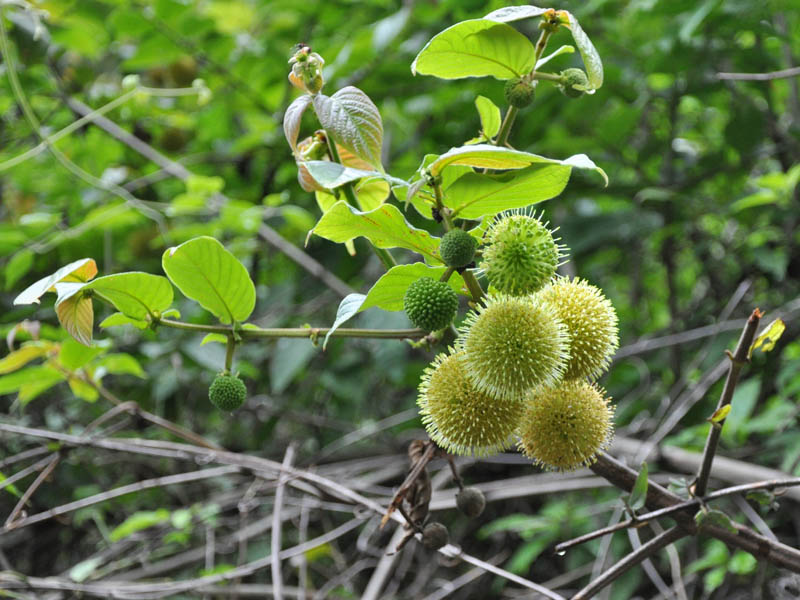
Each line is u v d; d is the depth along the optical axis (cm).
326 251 496
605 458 189
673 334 482
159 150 547
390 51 457
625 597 377
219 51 498
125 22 461
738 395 356
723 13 405
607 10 455
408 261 458
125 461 468
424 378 183
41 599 355
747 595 395
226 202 448
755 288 487
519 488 369
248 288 188
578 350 174
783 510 380
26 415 473
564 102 446
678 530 179
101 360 301
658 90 479
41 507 459
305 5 492
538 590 208
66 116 535
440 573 461
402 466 430
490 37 166
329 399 533
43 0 461
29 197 543
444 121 515
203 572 347
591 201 552
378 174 156
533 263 166
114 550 406
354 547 483
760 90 448
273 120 500
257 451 514
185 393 504
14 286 479
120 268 498
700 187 506
